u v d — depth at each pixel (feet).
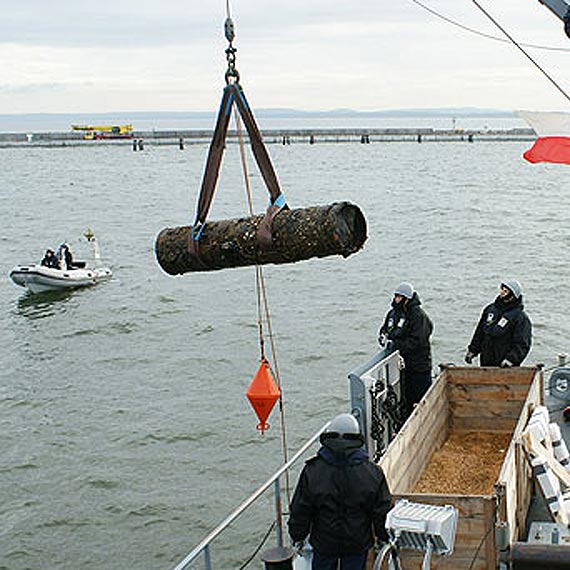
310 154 466.29
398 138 637.71
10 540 46.47
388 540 17.15
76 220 191.93
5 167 393.09
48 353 86.12
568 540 20.66
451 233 153.58
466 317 90.68
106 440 59.93
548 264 119.65
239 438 58.54
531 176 307.37
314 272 118.21
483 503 18.31
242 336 86.43
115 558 44.19
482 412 27.91
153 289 113.09
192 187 273.75
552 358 75.46
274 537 44.42
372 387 24.89
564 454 22.54
